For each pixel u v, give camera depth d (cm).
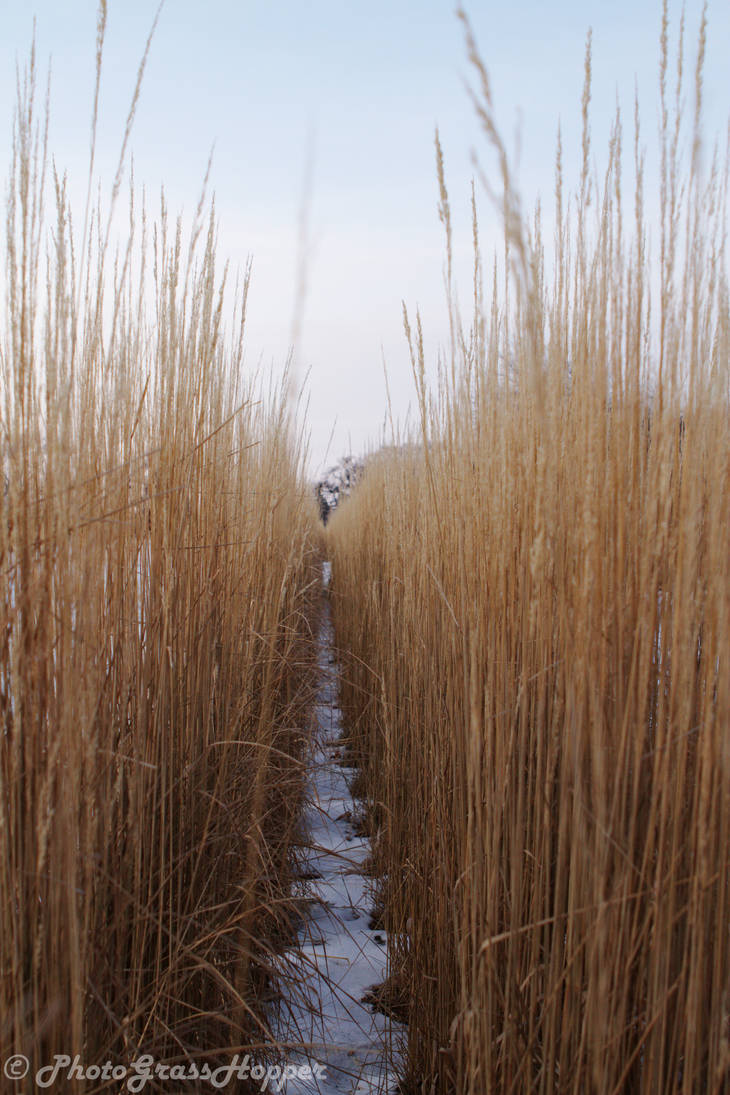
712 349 122
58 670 119
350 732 440
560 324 133
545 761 147
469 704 154
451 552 184
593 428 113
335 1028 215
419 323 182
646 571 112
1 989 109
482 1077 136
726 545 112
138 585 164
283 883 248
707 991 118
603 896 111
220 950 174
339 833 353
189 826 172
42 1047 115
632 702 116
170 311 171
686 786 122
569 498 126
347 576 579
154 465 172
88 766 126
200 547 184
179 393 181
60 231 115
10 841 114
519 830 129
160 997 148
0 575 116
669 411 110
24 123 115
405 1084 190
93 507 137
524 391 142
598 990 111
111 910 143
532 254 114
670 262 113
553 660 137
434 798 187
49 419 119
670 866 111
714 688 118
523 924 144
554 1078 133
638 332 121
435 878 182
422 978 189
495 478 148
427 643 200
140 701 146
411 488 239
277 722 310
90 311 145
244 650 224
